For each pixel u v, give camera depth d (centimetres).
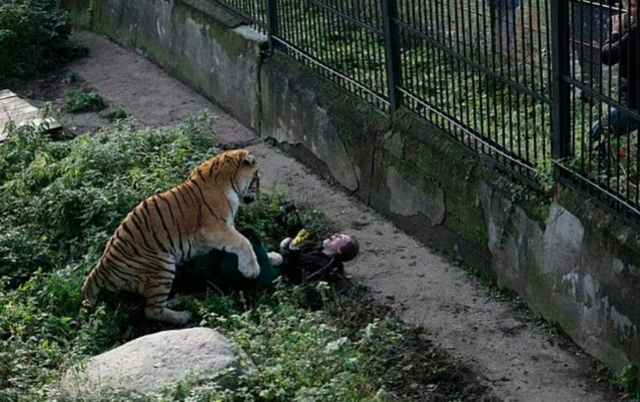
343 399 770
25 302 937
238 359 802
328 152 1159
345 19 1112
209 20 1366
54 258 1021
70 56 1600
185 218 941
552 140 872
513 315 923
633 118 793
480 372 859
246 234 970
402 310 943
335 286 980
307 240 1004
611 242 820
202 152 1164
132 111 1397
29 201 1097
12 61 1562
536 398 827
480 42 945
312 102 1170
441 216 1011
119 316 934
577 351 873
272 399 782
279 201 1097
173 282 977
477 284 970
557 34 836
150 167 1097
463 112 982
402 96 1056
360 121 1102
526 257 915
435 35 989
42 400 771
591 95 827
